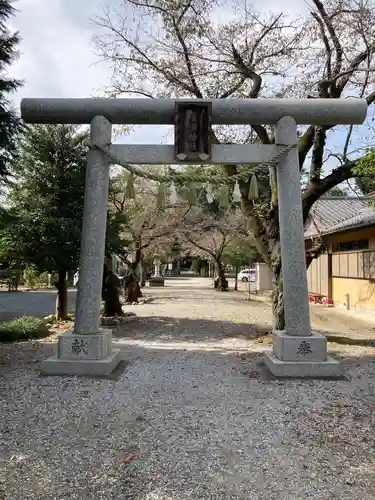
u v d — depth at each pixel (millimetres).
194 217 22422
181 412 4512
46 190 11000
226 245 25609
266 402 4859
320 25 8555
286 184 6465
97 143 6465
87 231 6391
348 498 2852
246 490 2947
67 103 6496
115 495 2869
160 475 3145
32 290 26781
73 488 2955
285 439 3816
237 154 6539
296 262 6332
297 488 2975
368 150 7578
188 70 9297
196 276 48844
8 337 8875
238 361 7039
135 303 17234
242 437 3855
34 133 11055
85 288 6289
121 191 13508
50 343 8656
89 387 5383
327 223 16453
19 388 5312
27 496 2852
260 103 6504
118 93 9438
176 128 6438
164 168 17000
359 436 3885
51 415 4383
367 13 8258
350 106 6508
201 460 3391
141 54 9359
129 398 4977
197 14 8961
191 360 7113
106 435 3877
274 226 8555
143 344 8688
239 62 8977
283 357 6016
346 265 16609
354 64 8461
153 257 26328
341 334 9992
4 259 11758
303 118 6543
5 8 7367
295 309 6234
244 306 16547
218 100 6512
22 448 3588
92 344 6094
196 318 12836
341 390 5316
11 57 7586
